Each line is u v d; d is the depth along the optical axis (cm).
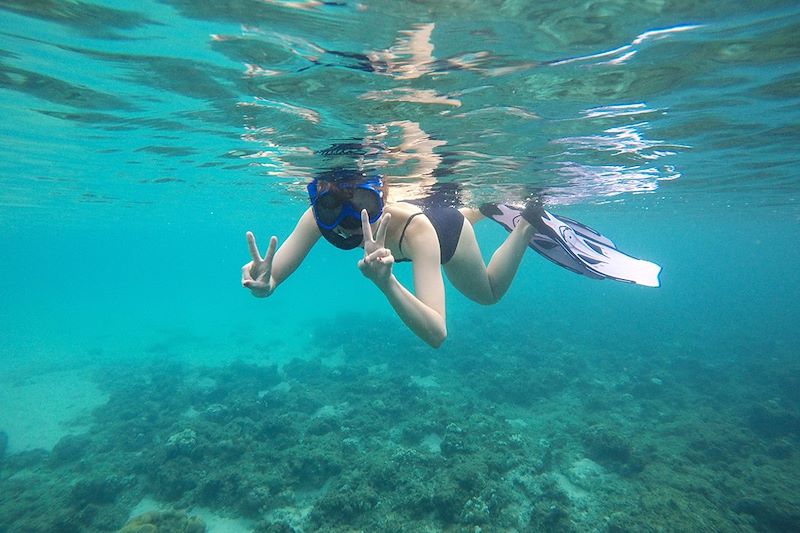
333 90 179
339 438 322
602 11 123
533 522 235
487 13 122
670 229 1565
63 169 410
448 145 257
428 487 250
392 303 71
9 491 294
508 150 271
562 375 494
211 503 258
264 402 411
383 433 342
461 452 292
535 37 136
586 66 157
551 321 930
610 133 246
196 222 1152
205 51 153
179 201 678
